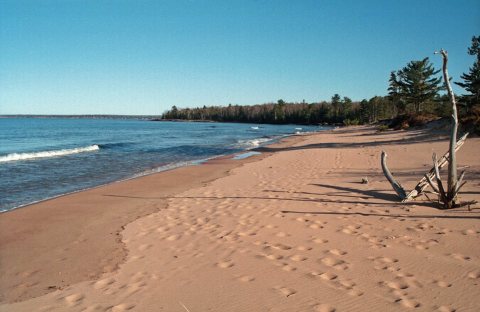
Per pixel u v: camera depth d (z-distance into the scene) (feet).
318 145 94.02
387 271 15.83
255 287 14.82
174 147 103.24
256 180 39.83
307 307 13.17
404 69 204.74
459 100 116.88
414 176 37.60
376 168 45.16
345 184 34.94
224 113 564.71
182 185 39.93
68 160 69.51
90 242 21.35
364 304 13.24
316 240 20.03
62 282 16.14
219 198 31.27
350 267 16.38
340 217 24.17
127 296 14.49
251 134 190.29
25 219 26.68
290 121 453.17
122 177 49.32
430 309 12.79
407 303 13.21
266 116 485.15
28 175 50.80
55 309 13.74
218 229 22.56
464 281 14.67
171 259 18.15
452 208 25.04
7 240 22.09
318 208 26.61
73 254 19.52
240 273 16.17
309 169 46.73
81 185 43.42
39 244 21.34
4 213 28.40
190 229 22.82
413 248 18.29
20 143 116.98
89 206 30.55
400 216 23.86
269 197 30.66
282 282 15.17
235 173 46.91
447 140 73.31
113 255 19.10
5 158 68.33
